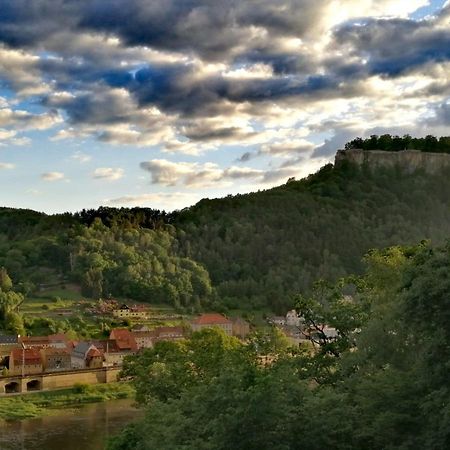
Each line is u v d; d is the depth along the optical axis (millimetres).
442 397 45719
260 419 46750
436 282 48906
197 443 48281
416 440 46375
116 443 75062
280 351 81750
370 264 84312
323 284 88375
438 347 48250
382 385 50781
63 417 163125
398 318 54250
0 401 186125
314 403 47656
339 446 46812
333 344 77312
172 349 108375
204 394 53281
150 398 77500
